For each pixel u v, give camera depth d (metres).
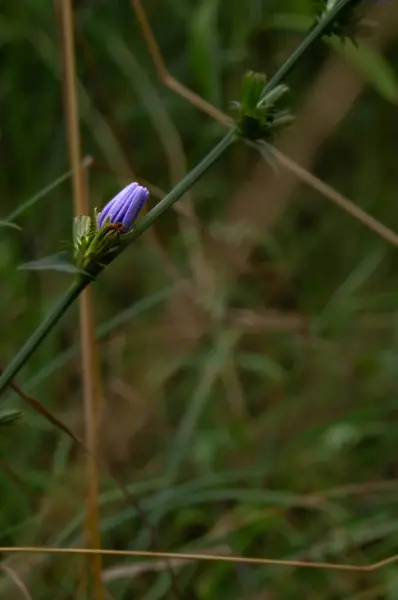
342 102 0.88
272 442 0.76
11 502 0.71
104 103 0.76
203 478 0.71
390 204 0.93
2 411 0.62
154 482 0.71
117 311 0.83
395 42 0.94
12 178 0.86
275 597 0.70
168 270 0.79
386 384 0.78
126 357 0.80
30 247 0.82
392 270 0.90
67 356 0.71
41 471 0.74
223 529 0.71
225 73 0.91
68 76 0.70
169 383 0.80
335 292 0.85
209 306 0.78
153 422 0.77
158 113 0.83
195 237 0.81
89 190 0.85
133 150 0.90
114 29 0.87
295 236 0.91
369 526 0.72
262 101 0.61
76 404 0.76
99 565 0.66
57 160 0.84
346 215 0.91
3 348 0.77
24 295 0.80
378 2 0.62
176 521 0.72
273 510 0.71
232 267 0.84
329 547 0.71
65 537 0.68
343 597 0.70
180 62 0.91
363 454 0.75
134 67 0.85
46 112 0.88
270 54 0.92
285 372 0.80
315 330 0.80
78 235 0.60
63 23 0.70
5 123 0.88
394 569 0.70
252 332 0.80
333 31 0.62
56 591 0.68
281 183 0.88
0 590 0.68
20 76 0.89
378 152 0.96
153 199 0.77
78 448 0.75
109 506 0.73
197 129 0.91
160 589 0.69
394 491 0.74
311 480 0.74
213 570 0.70
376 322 0.82
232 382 0.78
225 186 0.90
